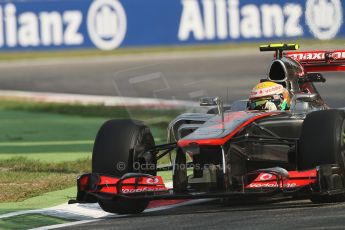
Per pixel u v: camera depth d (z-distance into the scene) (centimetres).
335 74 8875
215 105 3155
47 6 10694
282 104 3156
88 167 4356
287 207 2845
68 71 10144
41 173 4138
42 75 10000
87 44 10806
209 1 10762
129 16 10881
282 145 3038
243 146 2856
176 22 10888
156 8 10906
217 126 2838
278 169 2669
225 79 8650
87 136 6034
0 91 9131
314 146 2759
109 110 7581
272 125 2989
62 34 10738
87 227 2689
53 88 9150
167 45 10900
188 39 10894
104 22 10831
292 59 3425
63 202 3284
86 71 10025
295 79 3325
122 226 2667
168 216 2817
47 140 5866
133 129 2886
